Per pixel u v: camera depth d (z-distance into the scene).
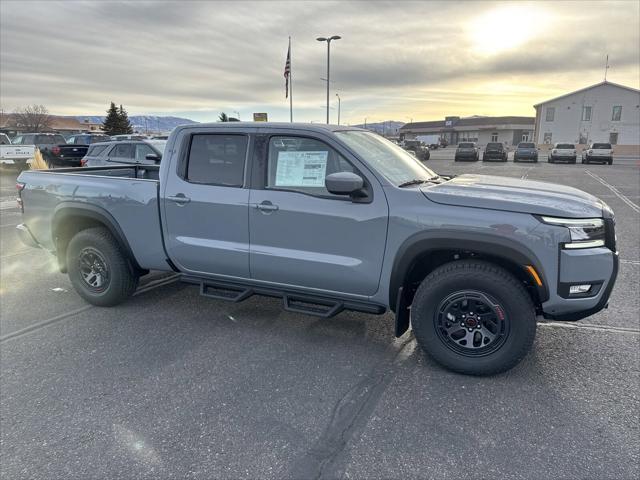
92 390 3.22
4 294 5.19
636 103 53.31
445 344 3.38
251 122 3.90
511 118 91.81
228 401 3.07
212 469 2.46
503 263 3.31
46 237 4.87
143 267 4.49
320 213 3.54
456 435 2.71
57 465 2.50
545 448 2.59
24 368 3.52
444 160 38.72
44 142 23.94
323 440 2.68
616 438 2.66
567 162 34.31
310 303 3.91
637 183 18.06
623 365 3.49
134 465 2.50
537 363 3.54
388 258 3.41
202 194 3.97
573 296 3.10
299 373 3.43
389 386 3.24
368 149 3.77
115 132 63.69
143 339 4.00
